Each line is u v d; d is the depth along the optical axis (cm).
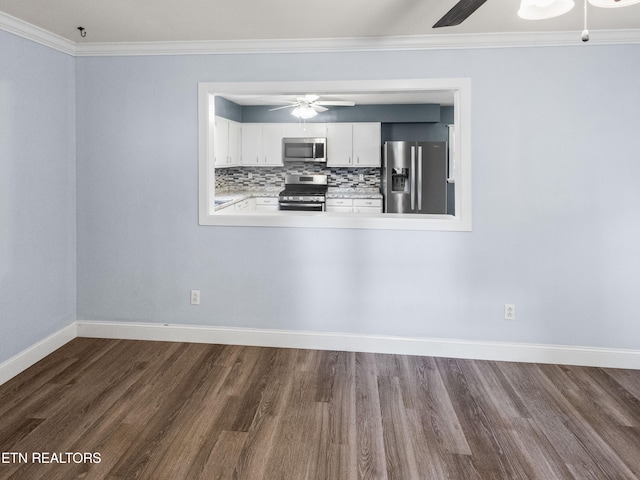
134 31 335
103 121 377
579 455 232
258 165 738
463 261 355
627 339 342
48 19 310
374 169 759
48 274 355
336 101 643
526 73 339
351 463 224
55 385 304
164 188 377
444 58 345
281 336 376
